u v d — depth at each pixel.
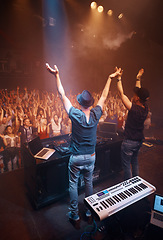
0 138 3.72
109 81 2.01
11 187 2.97
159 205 1.84
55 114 5.00
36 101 6.20
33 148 2.49
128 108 2.21
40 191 2.47
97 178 3.00
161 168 3.67
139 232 2.01
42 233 2.14
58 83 1.86
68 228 2.21
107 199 1.87
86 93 1.82
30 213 2.44
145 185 2.10
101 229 2.12
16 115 4.37
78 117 1.76
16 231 2.17
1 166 3.46
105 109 5.98
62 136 3.16
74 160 1.94
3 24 7.70
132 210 2.22
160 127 6.61
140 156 4.20
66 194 2.70
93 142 1.93
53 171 2.50
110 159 3.30
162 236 1.71
